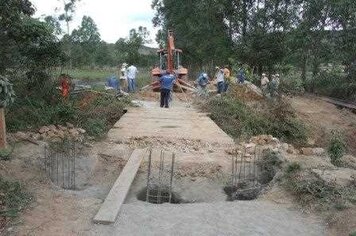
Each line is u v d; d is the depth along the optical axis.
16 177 8.59
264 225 7.17
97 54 74.69
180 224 7.07
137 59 63.56
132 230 6.81
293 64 36.91
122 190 8.46
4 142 9.71
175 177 10.03
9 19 14.22
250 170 10.57
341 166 10.53
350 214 7.38
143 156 10.97
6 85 8.92
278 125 18.36
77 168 10.28
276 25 38.91
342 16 32.34
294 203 8.15
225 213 7.61
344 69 33.88
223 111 18.39
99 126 13.64
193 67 50.59
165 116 16.84
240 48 39.09
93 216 7.24
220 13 41.59
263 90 24.42
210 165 10.63
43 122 13.22
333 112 27.00
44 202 7.62
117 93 20.62
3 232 6.46
